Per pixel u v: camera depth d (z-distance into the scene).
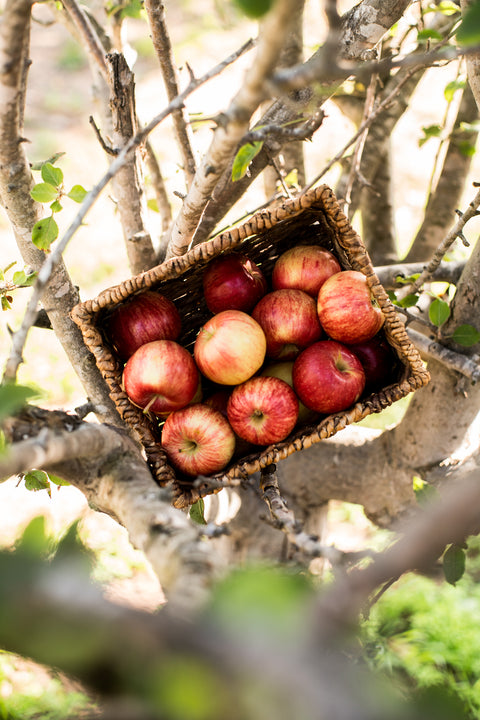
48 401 2.78
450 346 1.46
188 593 0.86
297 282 1.29
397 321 1.21
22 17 1.03
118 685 0.52
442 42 1.40
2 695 1.66
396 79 1.69
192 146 1.45
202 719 0.50
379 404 1.22
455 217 1.86
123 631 0.51
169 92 1.40
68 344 1.32
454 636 1.75
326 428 1.21
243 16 0.93
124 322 1.25
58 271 1.28
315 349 1.24
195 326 1.35
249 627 0.52
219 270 1.28
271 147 1.37
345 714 0.44
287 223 1.29
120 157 1.06
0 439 1.04
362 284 1.25
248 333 1.23
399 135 4.67
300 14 1.60
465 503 0.70
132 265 1.51
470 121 1.79
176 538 0.96
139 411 1.23
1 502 2.18
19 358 1.02
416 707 0.52
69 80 5.56
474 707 1.60
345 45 1.31
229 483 1.18
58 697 1.67
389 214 1.94
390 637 1.77
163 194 1.62
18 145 1.18
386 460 1.64
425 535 0.71
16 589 0.54
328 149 4.23
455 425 1.54
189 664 0.49
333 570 0.93
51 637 0.51
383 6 1.28
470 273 1.42
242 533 1.71
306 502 1.72
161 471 1.20
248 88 0.97
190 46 5.60
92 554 2.00
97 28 1.67
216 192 1.41
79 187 1.22
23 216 1.24
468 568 2.00
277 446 1.22
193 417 1.23
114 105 1.33
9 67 1.07
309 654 0.49
